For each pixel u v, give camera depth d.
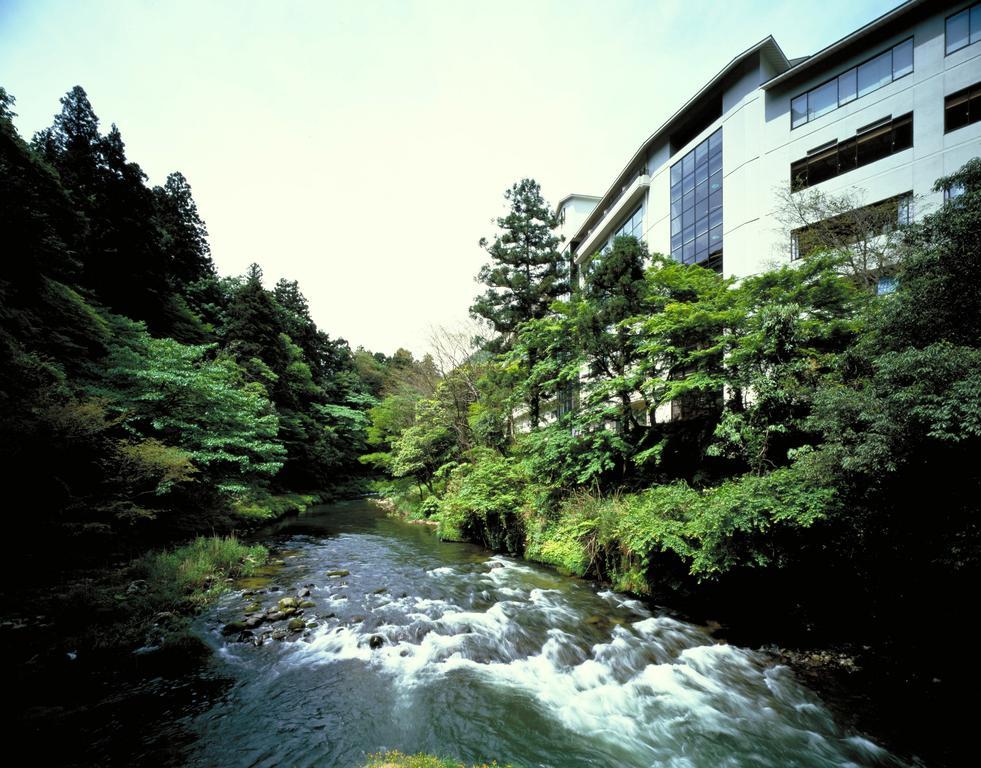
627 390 14.18
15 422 8.61
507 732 5.34
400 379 31.03
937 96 12.66
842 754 5.04
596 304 15.34
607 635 8.15
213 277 33.94
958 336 6.11
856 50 14.27
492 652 7.41
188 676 6.30
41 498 9.08
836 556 7.43
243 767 4.49
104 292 19.64
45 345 12.14
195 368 16.52
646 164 22.69
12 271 11.88
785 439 9.63
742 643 7.88
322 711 5.61
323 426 35.62
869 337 7.67
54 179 14.63
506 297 24.03
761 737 5.34
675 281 13.24
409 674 6.63
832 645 7.57
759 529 7.64
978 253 5.94
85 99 22.66
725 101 17.91
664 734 5.37
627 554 10.65
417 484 26.80
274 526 19.34
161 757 4.59
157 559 10.12
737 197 16.89
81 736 4.84
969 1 12.28
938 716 5.69
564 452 14.94
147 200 23.34
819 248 12.74
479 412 22.89
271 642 7.51
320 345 48.25
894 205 12.50
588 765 4.77
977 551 5.22
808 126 15.20
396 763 4.14
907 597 6.65
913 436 5.49
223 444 15.62
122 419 11.45
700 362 11.88
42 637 6.57
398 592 10.38
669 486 11.40
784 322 9.69
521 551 14.77
